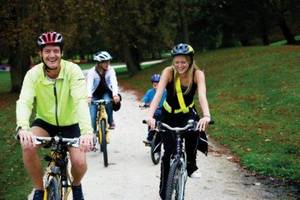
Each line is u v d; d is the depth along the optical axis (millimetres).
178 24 40531
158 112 9086
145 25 38562
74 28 29344
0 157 10961
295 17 39438
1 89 37000
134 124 14836
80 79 4914
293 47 31188
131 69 40750
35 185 5004
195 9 38000
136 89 29297
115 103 9742
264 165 9188
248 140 11812
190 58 5781
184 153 5906
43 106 4996
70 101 5016
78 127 5254
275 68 23188
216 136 12477
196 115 6098
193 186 7930
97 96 9938
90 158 9969
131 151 10773
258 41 49938
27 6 27562
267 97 17734
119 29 37594
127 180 8250
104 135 9250
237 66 27141
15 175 9273
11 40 27078
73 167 4957
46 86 4883
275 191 7719
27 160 4746
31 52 28547
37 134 5039
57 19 28562
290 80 19938
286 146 10898
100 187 7855
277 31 46156
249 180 8375
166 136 5977
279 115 14734
